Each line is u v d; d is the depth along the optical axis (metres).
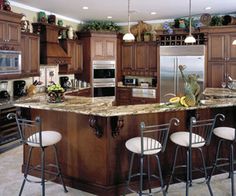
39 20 6.18
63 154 3.55
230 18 6.57
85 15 7.07
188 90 3.41
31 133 3.78
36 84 6.18
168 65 7.23
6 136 4.84
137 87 7.83
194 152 3.69
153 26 7.95
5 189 3.39
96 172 3.31
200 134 3.68
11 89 5.64
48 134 3.23
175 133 3.27
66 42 6.95
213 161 3.82
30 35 5.61
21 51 5.35
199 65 6.91
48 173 3.67
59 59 6.47
